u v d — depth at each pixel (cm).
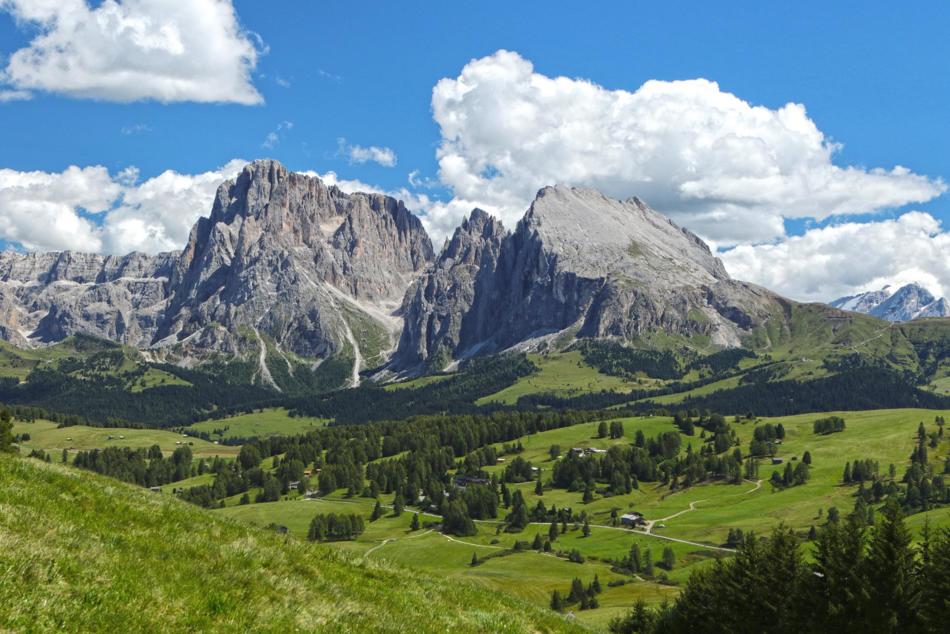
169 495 3105
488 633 2488
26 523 1917
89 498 2344
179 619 1717
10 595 1517
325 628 1953
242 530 2709
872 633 5353
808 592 5794
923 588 5341
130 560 1938
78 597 1631
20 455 2875
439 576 3269
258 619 1858
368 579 2666
